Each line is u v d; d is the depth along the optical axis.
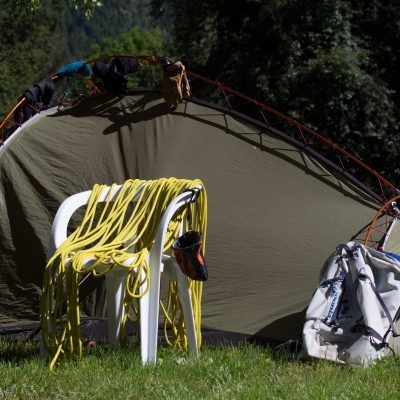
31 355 7.27
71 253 6.81
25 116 10.14
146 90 10.36
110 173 9.68
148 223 6.96
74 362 6.68
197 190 7.10
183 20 29.27
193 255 6.62
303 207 9.38
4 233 9.34
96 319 8.75
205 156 9.78
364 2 26.28
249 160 9.81
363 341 6.82
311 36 24.86
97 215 9.17
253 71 25.53
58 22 57.62
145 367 6.43
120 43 92.94
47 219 9.44
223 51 27.48
